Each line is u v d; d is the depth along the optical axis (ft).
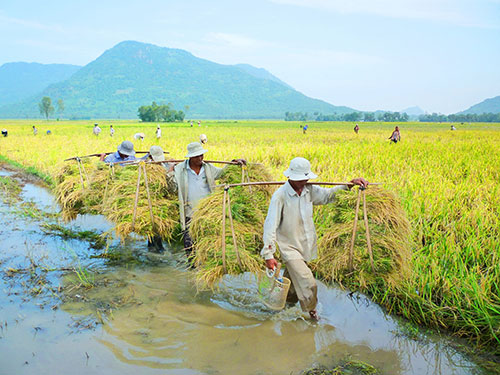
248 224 14.80
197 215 15.03
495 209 21.68
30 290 14.67
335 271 13.61
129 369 10.09
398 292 13.50
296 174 11.74
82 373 9.88
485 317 11.46
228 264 13.23
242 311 13.39
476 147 59.41
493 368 10.27
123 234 16.66
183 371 10.05
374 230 13.21
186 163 16.80
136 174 18.16
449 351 11.09
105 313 13.08
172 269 17.03
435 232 17.79
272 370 10.14
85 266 17.24
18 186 35.29
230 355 10.80
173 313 13.17
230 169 17.30
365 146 60.49
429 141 76.89
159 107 475.72
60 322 12.43
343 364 10.44
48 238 20.93
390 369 10.24
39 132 129.59
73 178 22.67
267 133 124.16
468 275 13.23
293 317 12.99
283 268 16.34
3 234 21.33
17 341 11.30
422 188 25.71
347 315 13.05
